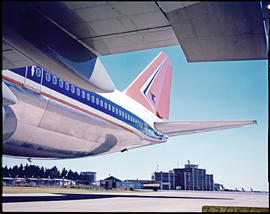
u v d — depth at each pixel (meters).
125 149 22.11
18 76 11.00
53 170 106.75
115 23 5.49
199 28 4.99
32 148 13.58
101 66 7.73
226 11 4.53
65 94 13.55
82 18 5.30
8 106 10.84
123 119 18.84
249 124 17.88
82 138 15.89
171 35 6.02
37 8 5.00
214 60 5.93
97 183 45.38
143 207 8.00
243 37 5.08
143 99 24.67
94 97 16.03
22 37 5.89
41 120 12.60
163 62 29.36
